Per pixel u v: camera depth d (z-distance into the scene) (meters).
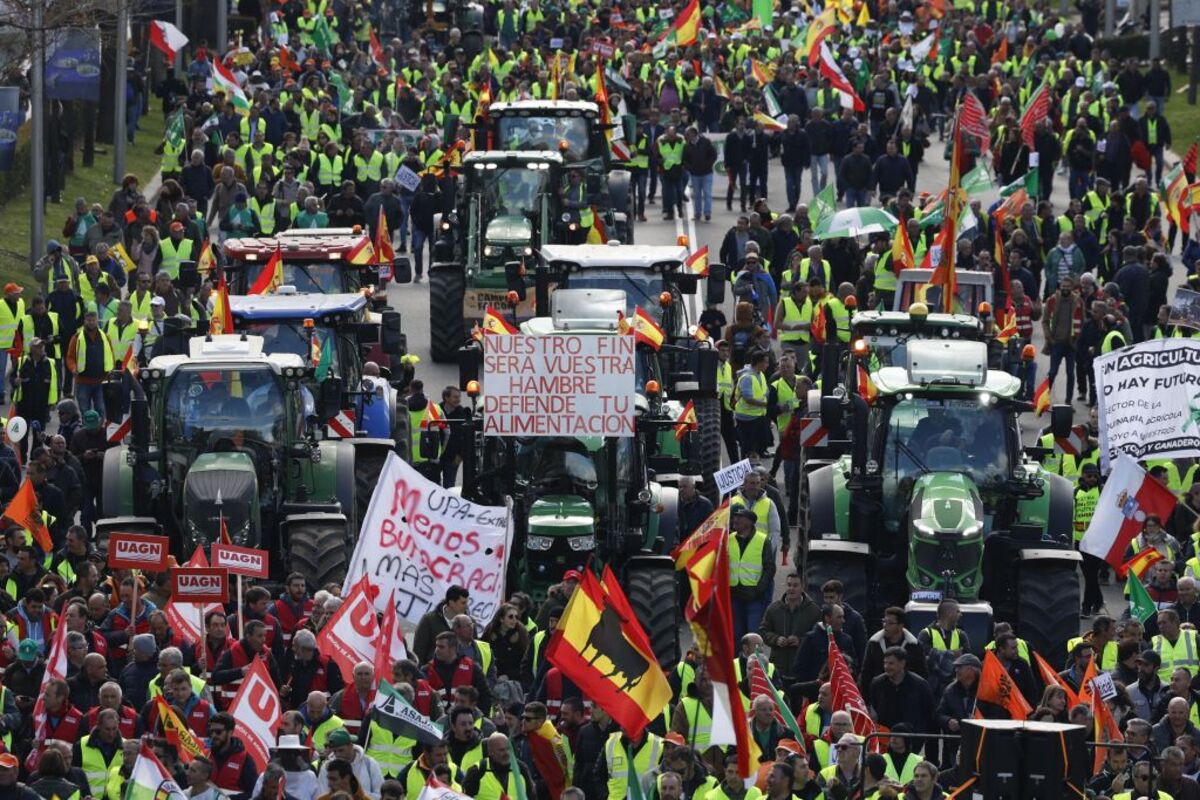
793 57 173.00
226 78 142.12
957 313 100.31
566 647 56.84
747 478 78.75
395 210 129.25
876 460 77.44
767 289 113.00
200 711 61.69
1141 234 120.88
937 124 173.25
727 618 51.16
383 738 60.41
